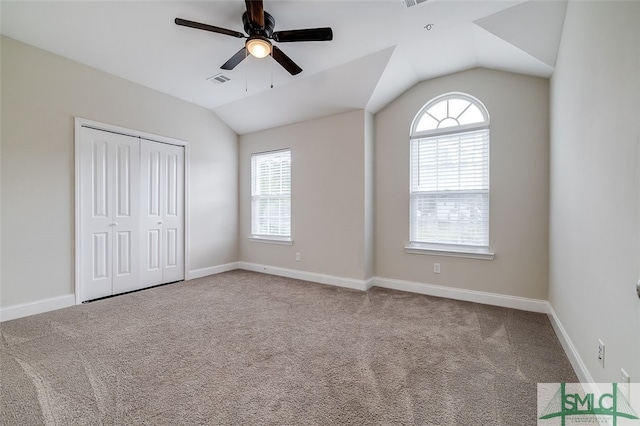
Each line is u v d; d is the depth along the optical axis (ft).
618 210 4.04
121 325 8.21
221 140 15.10
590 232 5.17
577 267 5.95
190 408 4.83
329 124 12.73
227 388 5.37
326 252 12.85
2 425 4.42
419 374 5.83
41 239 9.18
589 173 5.24
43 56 9.17
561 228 7.38
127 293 11.28
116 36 8.54
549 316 8.77
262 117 14.06
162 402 4.98
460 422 4.51
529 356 6.53
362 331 7.88
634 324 3.55
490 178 9.99
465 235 10.60
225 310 9.46
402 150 11.73
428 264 11.21
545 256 9.21
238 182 16.02
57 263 9.51
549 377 5.74
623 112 3.89
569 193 6.61
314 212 13.20
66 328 7.98
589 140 5.24
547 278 9.20
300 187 13.67
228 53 9.45
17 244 8.73
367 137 11.93
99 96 10.48
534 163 9.35
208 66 10.27
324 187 12.89
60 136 9.56
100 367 6.06
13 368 5.99
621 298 3.92
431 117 11.27
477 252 10.13
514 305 9.61
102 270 10.69
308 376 5.77
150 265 12.21
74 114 9.86
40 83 9.11
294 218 13.89
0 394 5.14
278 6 7.22
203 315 9.02
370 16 7.62
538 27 7.45
